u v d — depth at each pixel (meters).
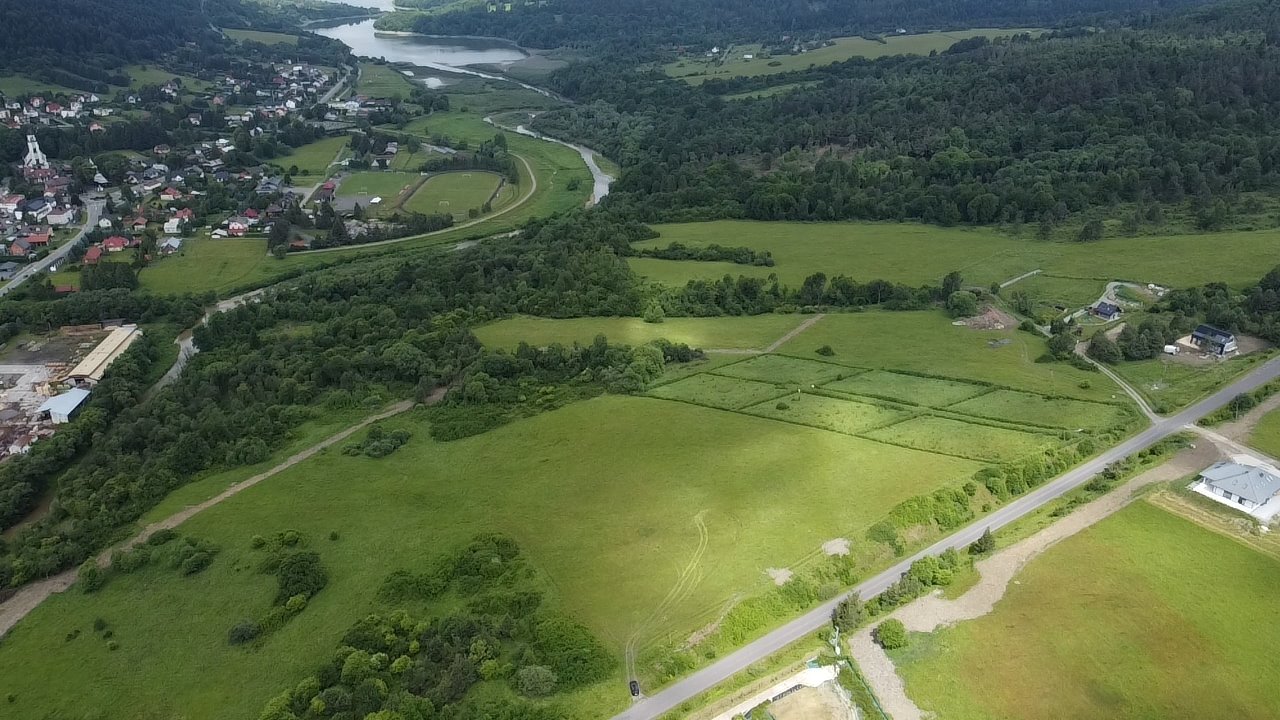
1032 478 129.50
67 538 131.25
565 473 135.88
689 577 109.69
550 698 93.56
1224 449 135.88
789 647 100.88
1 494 144.12
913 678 96.31
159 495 142.38
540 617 104.06
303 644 105.38
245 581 118.50
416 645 101.31
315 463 147.88
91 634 111.81
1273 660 95.56
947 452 134.50
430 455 146.75
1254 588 105.94
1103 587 107.44
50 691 102.69
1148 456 133.88
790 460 134.00
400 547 121.88
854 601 103.00
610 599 106.88
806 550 113.75
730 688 95.00
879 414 148.38
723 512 122.19
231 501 138.12
